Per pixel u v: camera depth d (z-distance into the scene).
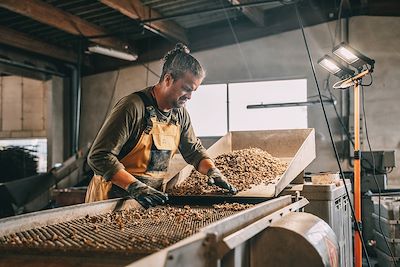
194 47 7.67
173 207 2.46
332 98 6.87
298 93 7.13
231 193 2.58
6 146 9.02
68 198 5.16
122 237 1.52
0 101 9.14
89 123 8.36
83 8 6.28
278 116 7.20
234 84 7.45
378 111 6.72
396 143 6.64
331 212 2.96
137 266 0.95
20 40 6.82
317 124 6.94
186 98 2.46
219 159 3.22
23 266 1.32
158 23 6.67
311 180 3.47
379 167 5.87
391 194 5.02
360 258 3.44
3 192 5.81
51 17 6.06
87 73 8.40
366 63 3.33
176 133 2.64
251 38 7.36
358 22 6.85
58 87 8.20
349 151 6.76
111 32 7.29
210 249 1.22
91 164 2.28
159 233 1.59
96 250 1.34
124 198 2.30
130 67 8.13
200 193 2.64
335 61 3.69
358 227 3.40
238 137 3.66
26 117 9.03
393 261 4.27
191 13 6.14
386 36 6.76
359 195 3.49
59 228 1.73
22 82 9.05
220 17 7.28
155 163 2.54
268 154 3.36
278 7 7.18
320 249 1.71
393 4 6.70
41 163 8.88
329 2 6.93
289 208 2.13
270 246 1.69
